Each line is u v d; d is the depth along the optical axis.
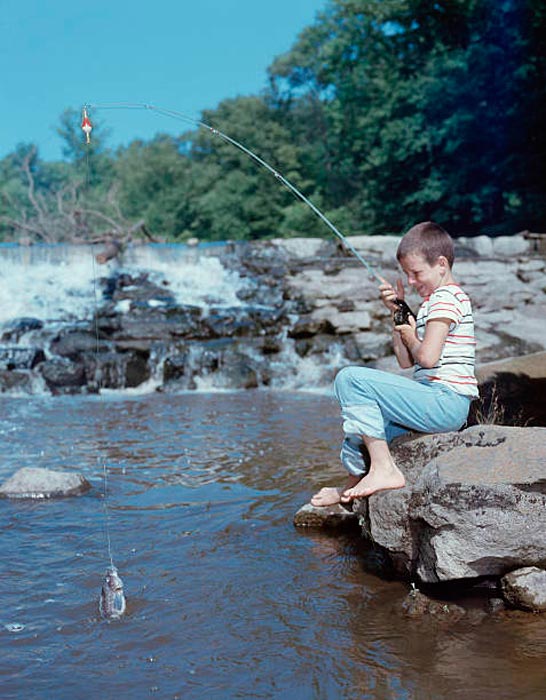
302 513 3.62
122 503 4.03
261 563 3.09
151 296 12.28
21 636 2.39
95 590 2.79
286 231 46.31
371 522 2.98
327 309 11.88
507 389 4.71
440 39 32.12
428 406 2.97
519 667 2.14
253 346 10.59
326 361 10.71
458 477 2.64
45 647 2.32
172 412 7.48
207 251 14.50
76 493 4.23
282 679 2.10
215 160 54.91
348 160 42.19
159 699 1.99
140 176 59.41
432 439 2.95
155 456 5.29
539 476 2.59
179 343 10.28
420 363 2.99
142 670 2.16
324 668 2.16
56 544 3.33
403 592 2.76
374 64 37.34
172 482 4.51
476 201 29.42
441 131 28.91
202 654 2.26
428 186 31.06
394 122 32.38
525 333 10.85
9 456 5.34
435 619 2.51
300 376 10.02
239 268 13.60
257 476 4.64
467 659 2.20
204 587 2.81
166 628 2.45
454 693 2.00
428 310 3.05
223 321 11.12
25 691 2.04
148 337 10.61
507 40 28.02
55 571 2.99
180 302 12.12
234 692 2.03
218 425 6.66
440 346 2.95
